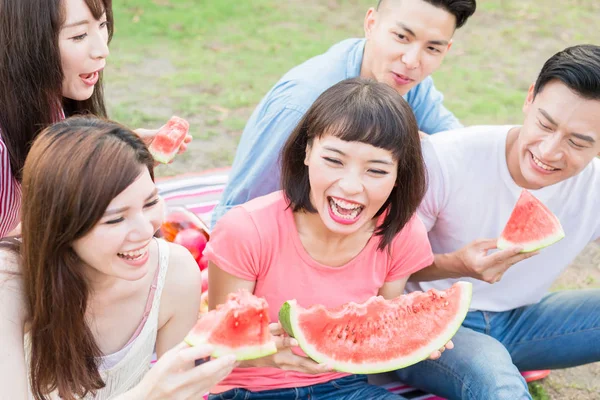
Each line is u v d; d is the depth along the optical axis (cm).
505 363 283
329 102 240
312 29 831
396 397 276
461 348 290
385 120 233
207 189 458
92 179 202
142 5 845
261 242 258
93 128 210
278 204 263
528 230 279
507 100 688
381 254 274
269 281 265
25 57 282
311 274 265
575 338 323
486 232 314
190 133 591
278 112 326
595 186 311
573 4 945
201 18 831
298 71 345
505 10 910
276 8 884
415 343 244
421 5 315
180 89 665
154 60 719
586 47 271
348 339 239
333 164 238
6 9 278
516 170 299
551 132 275
